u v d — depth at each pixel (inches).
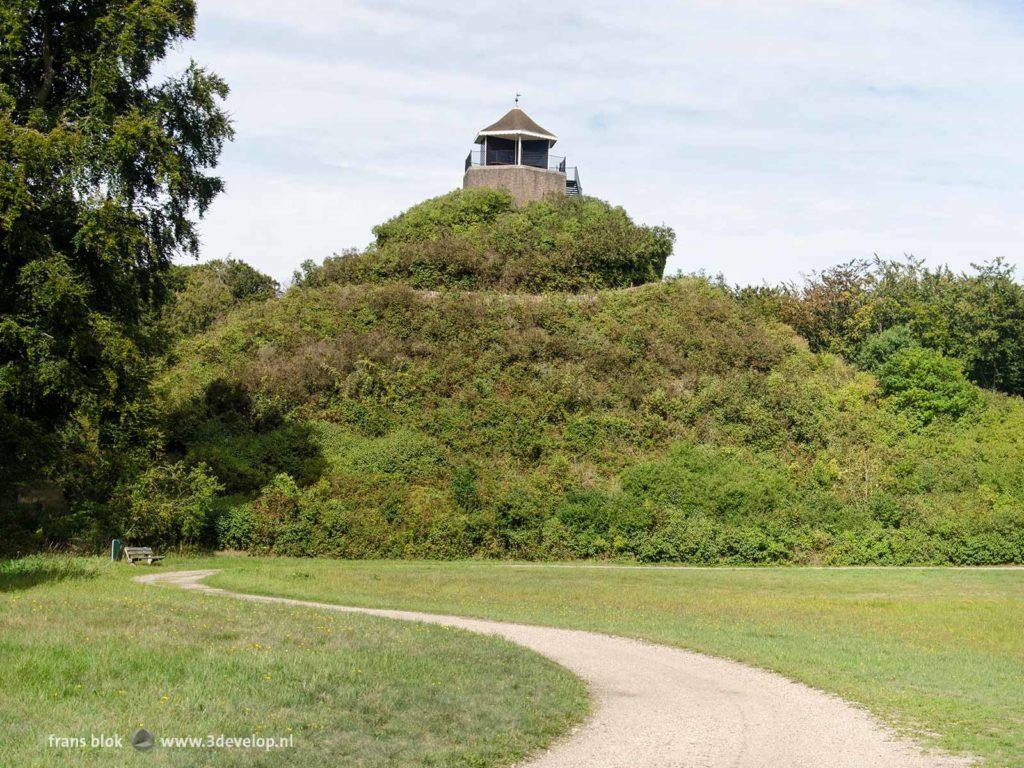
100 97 1075.3
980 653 691.4
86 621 590.2
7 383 1014.4
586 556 1459.2
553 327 2009.1
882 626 833.5
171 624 601.6
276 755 354.9
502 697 481.4
